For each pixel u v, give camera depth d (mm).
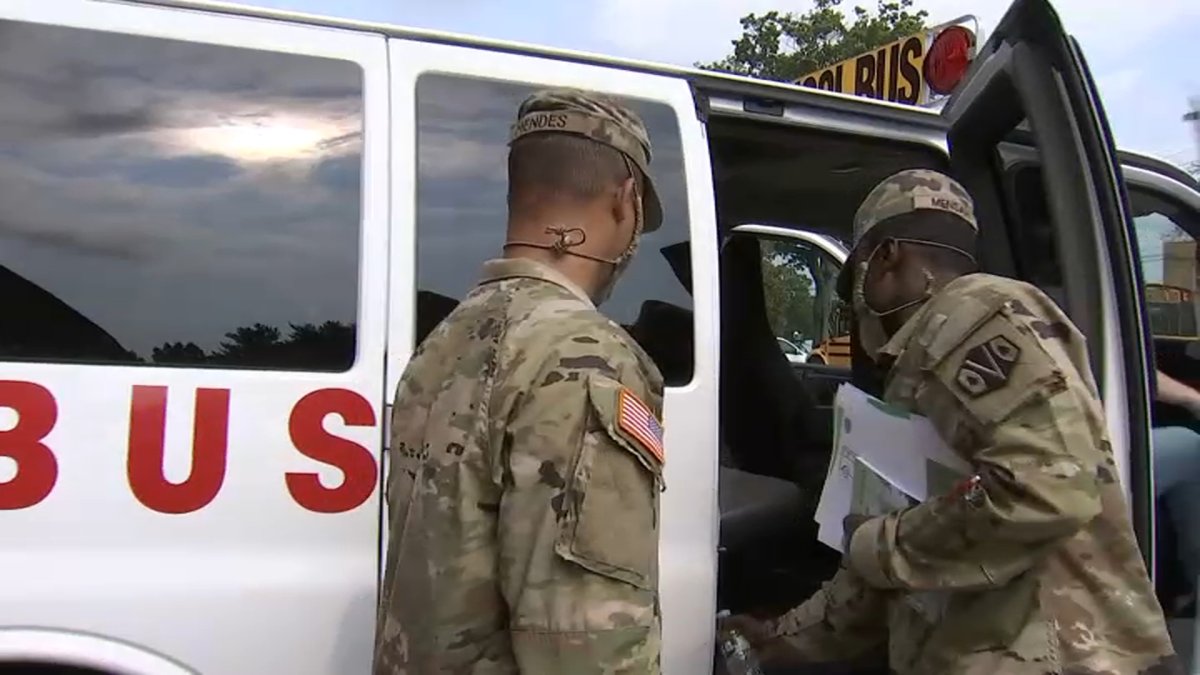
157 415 1807
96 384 1787
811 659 2133
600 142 1339
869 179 3162
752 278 3402
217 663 1808
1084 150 2053
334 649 1872
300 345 1915
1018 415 1580
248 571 1830
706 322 2197
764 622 2254
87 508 1758
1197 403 3080
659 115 2248
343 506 1894
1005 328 1625
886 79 3049
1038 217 2615
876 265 1886
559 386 1183
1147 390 2049
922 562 1669
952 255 1854
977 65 2410
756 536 2928
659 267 2180
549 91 1390
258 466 1852
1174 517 2814
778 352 3438
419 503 1262
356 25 2066
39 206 1812
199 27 1946
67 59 1860
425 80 2084
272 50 1987
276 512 1856
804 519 2988
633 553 1168
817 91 2494
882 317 1902
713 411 2170
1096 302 2051
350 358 1938
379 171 2008
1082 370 1665
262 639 1833
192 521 1809
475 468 1215
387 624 1316
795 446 3336
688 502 2117
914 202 1854
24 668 1759
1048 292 2598
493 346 1248
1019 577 1669
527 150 1350
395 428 1379
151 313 1845
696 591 2098
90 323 1811
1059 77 2061
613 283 1418
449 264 2037
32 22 1848
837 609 2068
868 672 2342
